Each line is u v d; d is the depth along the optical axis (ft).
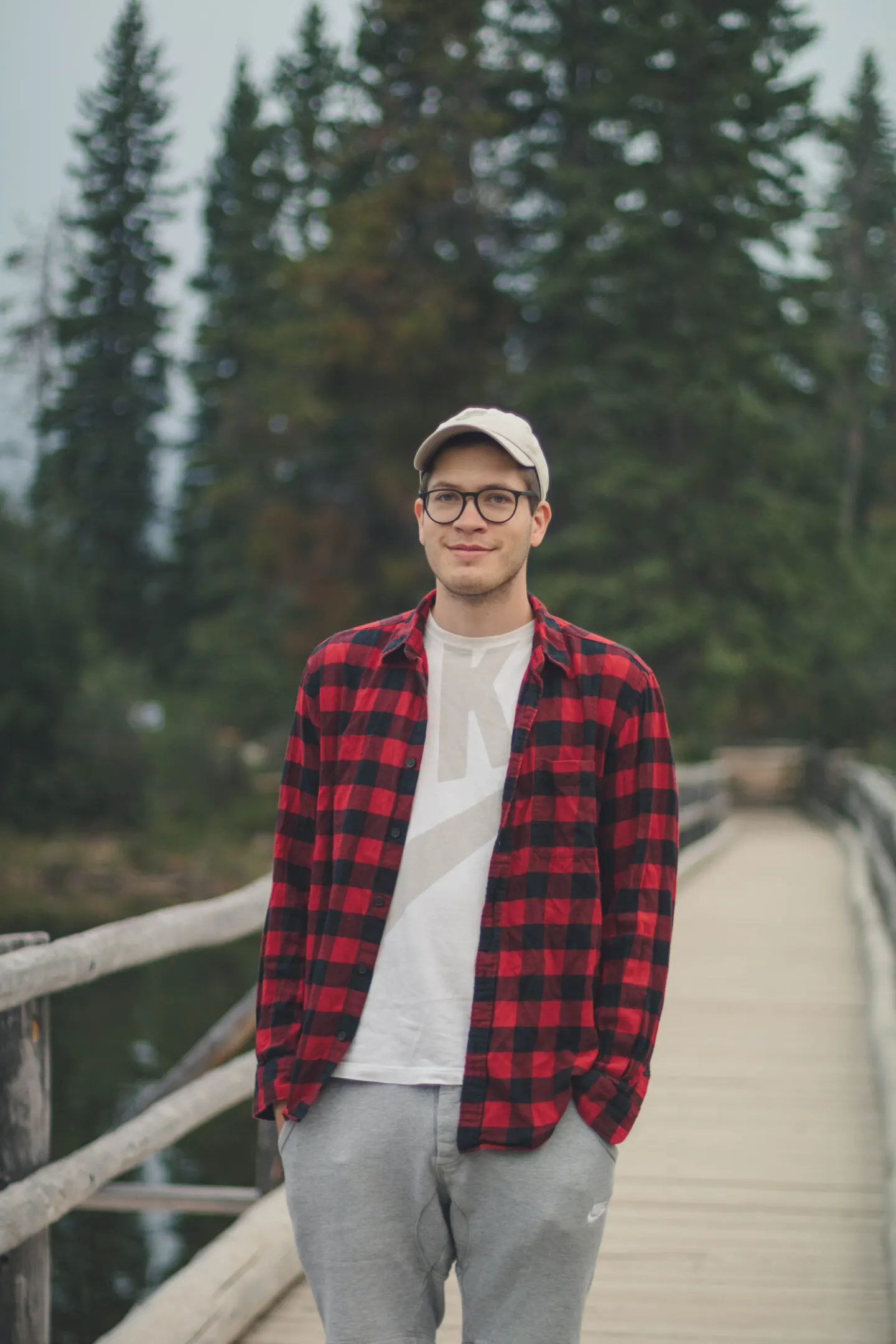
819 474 96.68
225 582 153.48
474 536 7.77
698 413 87.86
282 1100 7.75
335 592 113.50
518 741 7.68
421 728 7.80
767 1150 18.24
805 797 89.45
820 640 97.96
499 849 7.59
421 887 7.64
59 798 107.65
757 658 88.74
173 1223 33.22
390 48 124.77
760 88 92.43
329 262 110.93
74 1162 10.54
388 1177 7.60
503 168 121.29
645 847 7.77
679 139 92.68
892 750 91.61
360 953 7.66
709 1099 20.51
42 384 196.54
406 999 7.61
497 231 119.75
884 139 172.55
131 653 170.19
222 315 172.96
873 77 172.76
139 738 111.24
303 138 172.55
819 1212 15.96
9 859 100.58
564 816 7.65
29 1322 9.95
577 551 91.61
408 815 7.70
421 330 103.40
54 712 109.60
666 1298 13.51
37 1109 10.12
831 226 173.06
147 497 179.52
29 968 9.76
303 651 114.32
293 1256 13.23
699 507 89.35
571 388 95.04
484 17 116.06
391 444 107.45
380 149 124.06
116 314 182.70
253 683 130.62
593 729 7.73
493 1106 7.42
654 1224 15.58
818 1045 23.65
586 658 7.86
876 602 108.78
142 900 95.45
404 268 110.83
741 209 92.48
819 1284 13.89
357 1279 7.65
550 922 7.57
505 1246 7.56
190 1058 17.62
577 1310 7.72
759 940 33.42
